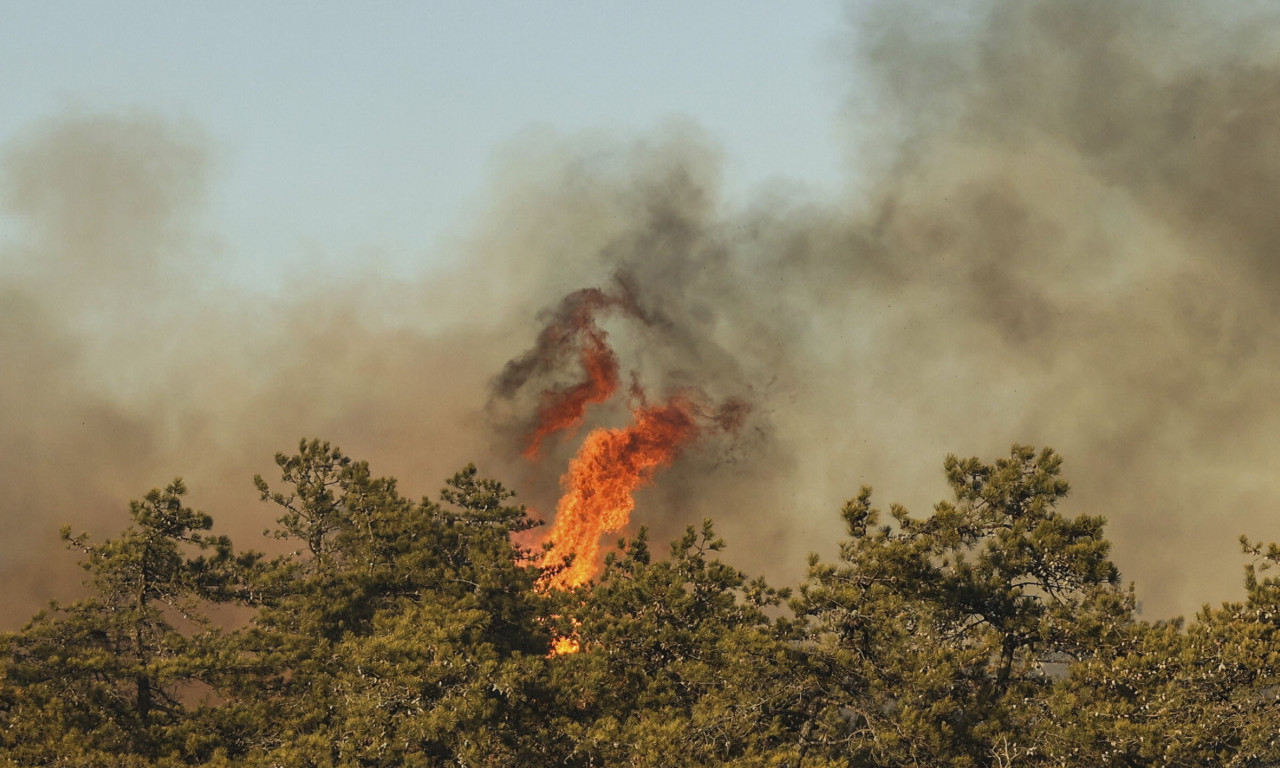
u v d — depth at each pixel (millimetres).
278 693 98938
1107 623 81625
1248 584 78438
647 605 93375
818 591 84125
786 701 82500
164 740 92625
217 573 109312
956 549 85688
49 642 96812
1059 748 74438
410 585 118562
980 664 82812
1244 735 70375
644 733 77125
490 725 80562
